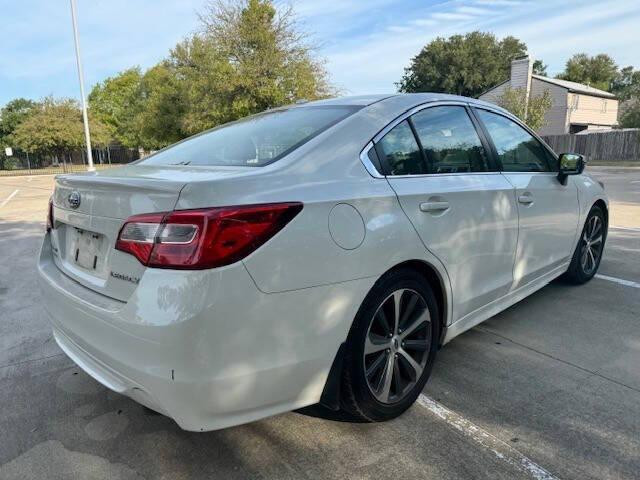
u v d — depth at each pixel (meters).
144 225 1.85
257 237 1.83
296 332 1.96
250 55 20.98
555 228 3.77
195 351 1.75
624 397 2.71
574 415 2.54
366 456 2.27
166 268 1.78
